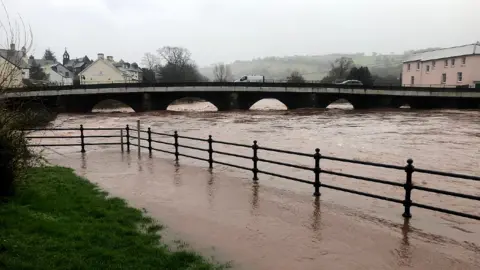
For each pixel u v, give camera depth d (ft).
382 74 582.35
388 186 35.83
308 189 32.50
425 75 248.52
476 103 172.14
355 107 181.57
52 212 23.65
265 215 25.17
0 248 16.84
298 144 68.59
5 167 24.86
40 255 16.92
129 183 33.94
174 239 21.08
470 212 27.81
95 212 24.38
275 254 19.27
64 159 46.09
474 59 207.72
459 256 19.08
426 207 23.44
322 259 18.72
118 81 291.17
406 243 20.65
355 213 25.72
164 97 172.24
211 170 39.58
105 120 121.80
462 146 65.87
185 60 423.64
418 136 79.82
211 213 25.61
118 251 18.47
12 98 27.30
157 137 79.10
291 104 180.55
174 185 33.22
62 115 142.92
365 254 19.27
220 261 18.44
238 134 84.38
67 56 445.78
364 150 61.62
